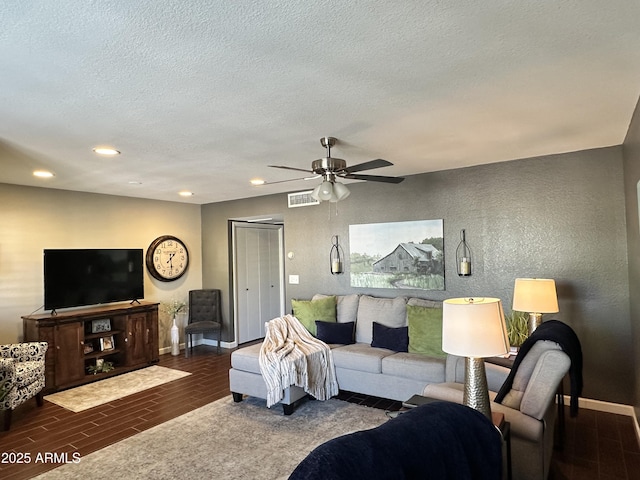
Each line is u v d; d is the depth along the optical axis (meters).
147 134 2.80
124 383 4.68
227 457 2.90
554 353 2.19
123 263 5.45
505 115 2.59
